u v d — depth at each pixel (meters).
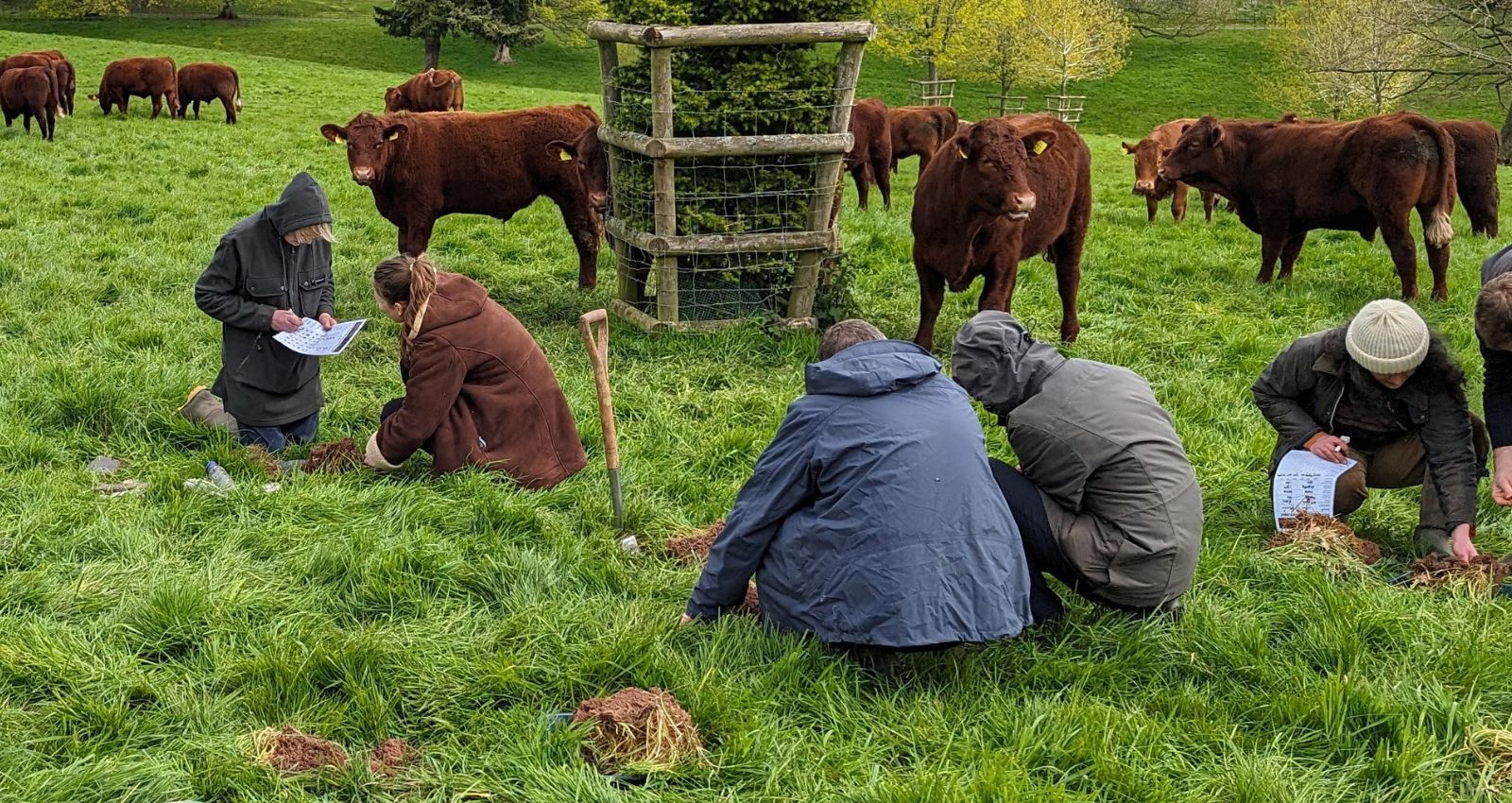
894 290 10.64
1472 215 14.02
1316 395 5.33
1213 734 3.83
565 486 5.77
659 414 6.79
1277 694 4.05
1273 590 4.88
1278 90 46.03
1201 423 7.09
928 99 44.81
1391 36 37.34
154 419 6.27
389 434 5.66
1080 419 4.31
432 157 9.79
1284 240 11.61
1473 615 4.60
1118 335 9.23
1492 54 38.12
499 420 5.75
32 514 5.12
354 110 27.98
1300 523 5.27
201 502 5.31
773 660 4.13
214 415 6.21
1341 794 3.57
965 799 3.40
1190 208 17.69
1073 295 9.10
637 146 8.30
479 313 5.73
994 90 53.59
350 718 3.83
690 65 8.40
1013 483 4.45
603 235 12.13
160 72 24.12
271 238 6.06
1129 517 4.33
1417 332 4.82
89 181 14.50
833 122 8.48
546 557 4.95
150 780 3.42
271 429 6.22
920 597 3.92
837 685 3.99
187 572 4.64
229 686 3.99
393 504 5.38
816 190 8.57
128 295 9.05
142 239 11.17
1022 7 45.62
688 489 5.90
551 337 8.45
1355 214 11.09
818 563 4.08
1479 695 4.03
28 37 40.25
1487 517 5.66
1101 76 49.62
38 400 6.45
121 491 5.59
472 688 3.97
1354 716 3.92
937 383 4.21
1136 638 4.35
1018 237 8.38
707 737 3.79
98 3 57.38
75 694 3.83
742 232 8.55
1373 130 10.72
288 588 4.64
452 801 3.46
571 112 10.05
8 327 8.07
